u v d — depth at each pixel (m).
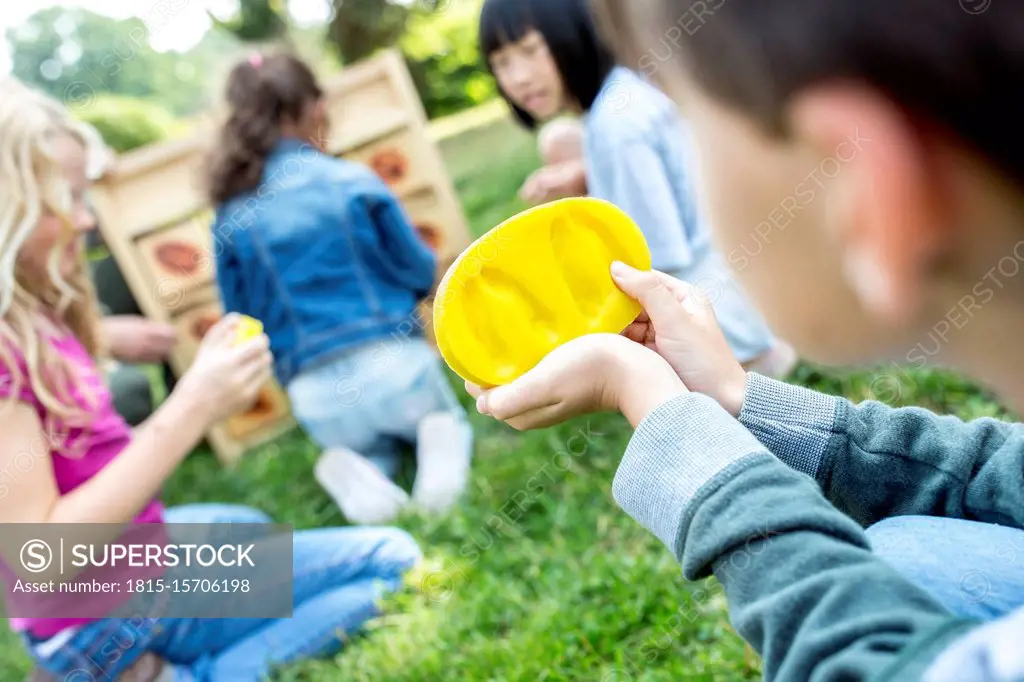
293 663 1.83
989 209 0.38
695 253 2.05
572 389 0.72
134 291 2.87
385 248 2.51
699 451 0.63
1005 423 0.85
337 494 2.39
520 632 1.68
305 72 2.52
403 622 1.83
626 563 1.72
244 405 1.66
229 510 2.02
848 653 0.49
